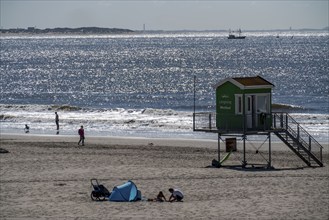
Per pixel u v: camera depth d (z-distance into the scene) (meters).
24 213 74.12
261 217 70.44
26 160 114.88
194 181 93.44
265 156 120.81
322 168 106.25
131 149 130.50
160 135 156.88
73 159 116.06
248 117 106.50
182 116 190.62
